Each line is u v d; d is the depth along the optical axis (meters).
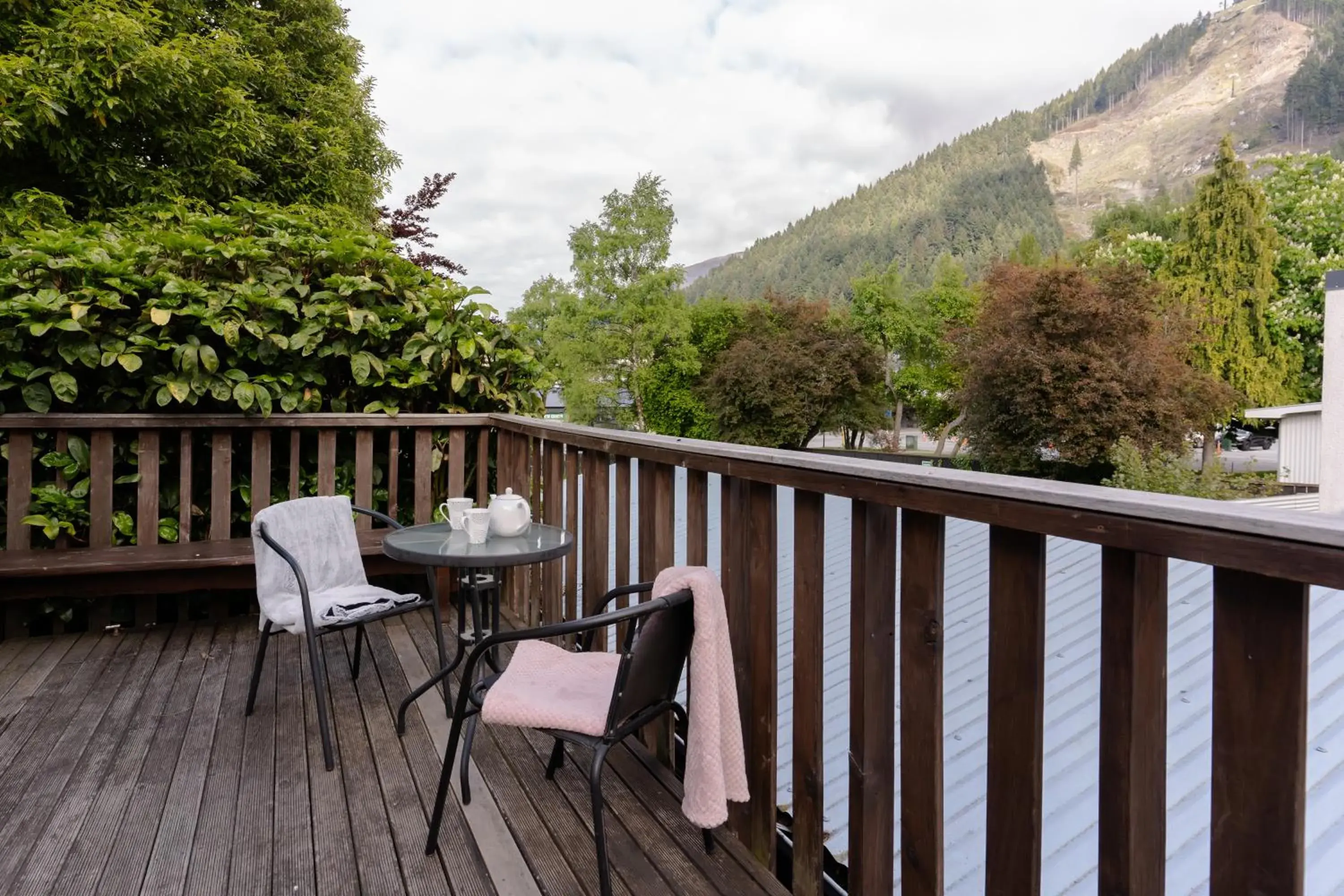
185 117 7.81
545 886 1.57
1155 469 15.99
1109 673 0.91
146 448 3.36
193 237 3.52
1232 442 31.86
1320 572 0.66
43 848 1.69
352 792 1.96
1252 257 28.28
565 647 2.87
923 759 1.22
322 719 2.10
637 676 1.44
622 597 2.40
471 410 4.23
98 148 7.17
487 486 4.01
